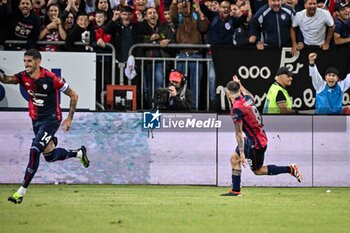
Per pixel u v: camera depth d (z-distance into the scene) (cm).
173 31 3681
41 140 2697
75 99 2764
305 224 2173
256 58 3600
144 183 3434
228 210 2497
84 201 2736
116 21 3612
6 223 2139
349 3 3909
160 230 2019
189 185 3441
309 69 3600
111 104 3488
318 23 3622
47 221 2188
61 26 3641
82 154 2944
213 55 3591
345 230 2059
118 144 3425
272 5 3647
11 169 3397
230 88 2902
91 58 3491
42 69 2698
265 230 2044
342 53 3653
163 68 3600
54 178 3412
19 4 3572
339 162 3475
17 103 3484
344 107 3603
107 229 2033
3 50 3519
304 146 3462
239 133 2875
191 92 3612
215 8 3809
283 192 3184
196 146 3438
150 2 3912
